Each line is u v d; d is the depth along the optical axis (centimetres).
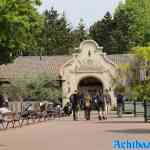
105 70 7600
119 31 11044
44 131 3462
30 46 5200
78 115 5269
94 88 7712
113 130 3397
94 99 5500
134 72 4106
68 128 3712
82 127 3784
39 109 5141
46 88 6944
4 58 5112
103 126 3834
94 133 3177
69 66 7688
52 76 7481
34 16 4997
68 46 12306
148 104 4397
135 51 4138
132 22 10969
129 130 3375
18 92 6731
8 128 3831
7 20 4009
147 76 3897
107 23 11538
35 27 5122
